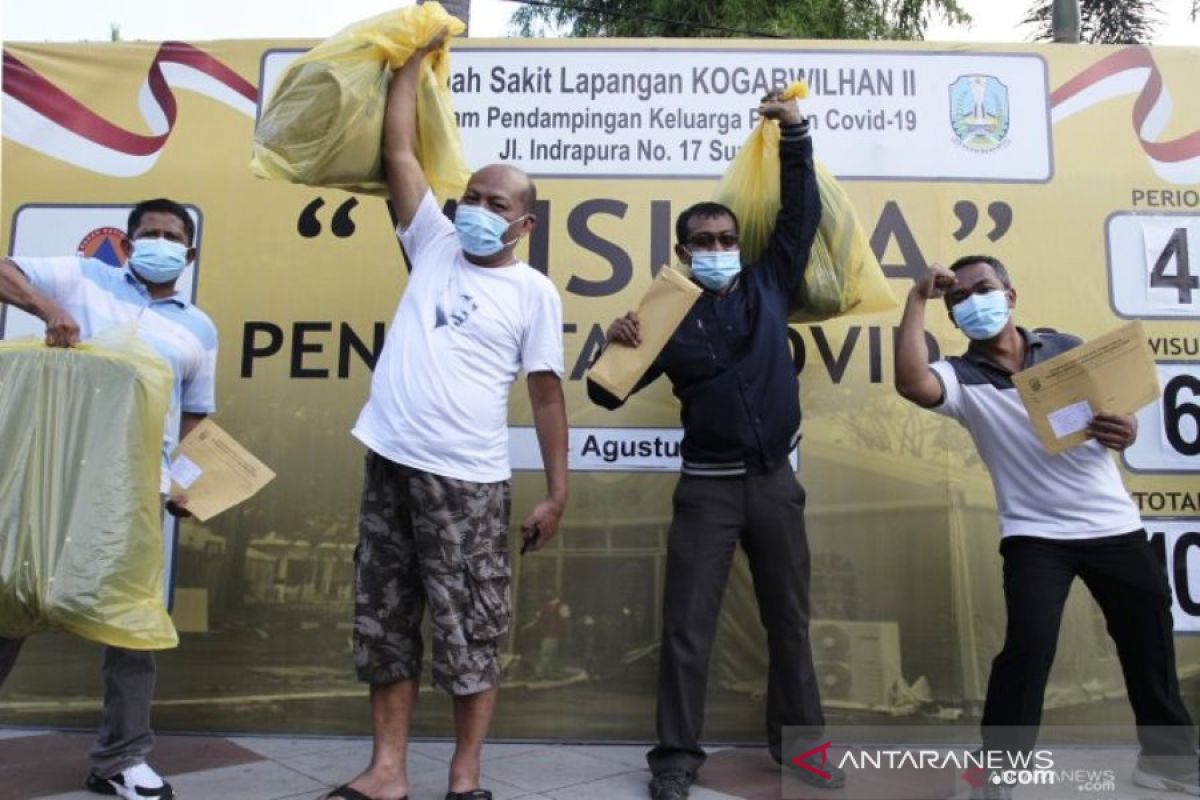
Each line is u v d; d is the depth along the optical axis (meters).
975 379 2.52
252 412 3.21
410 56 2.49
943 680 3.07
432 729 3.05
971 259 2.58
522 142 3.29
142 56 3.32
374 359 3.22
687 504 2.63
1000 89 3.28
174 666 3.11
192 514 2.55
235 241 3.27
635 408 3.17
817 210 2.67
